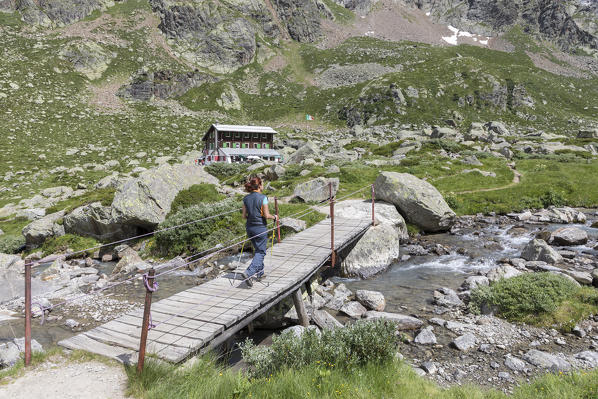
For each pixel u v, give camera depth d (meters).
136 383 5.02
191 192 22.38
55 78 112.12
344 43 196.75
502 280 10.89
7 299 13.09
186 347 6.17
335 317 10.60
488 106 126.56
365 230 16.27
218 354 7.96
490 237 19.39
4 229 30.25
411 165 38.81
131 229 20.53
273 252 12.88
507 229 20.81
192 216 18.30
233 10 180.00
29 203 39.19
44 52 122.12
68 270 16.83
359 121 120.69
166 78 131.00
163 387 5.00
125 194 20.11
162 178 21.70
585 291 9.95
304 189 25.36
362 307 10.95
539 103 133.12
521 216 23.00
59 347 6.27
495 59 182.88
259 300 8.26
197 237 18.06
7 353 7.18
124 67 132.50
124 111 106.38
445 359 7.71
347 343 6.43
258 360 6.27
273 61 172.12
